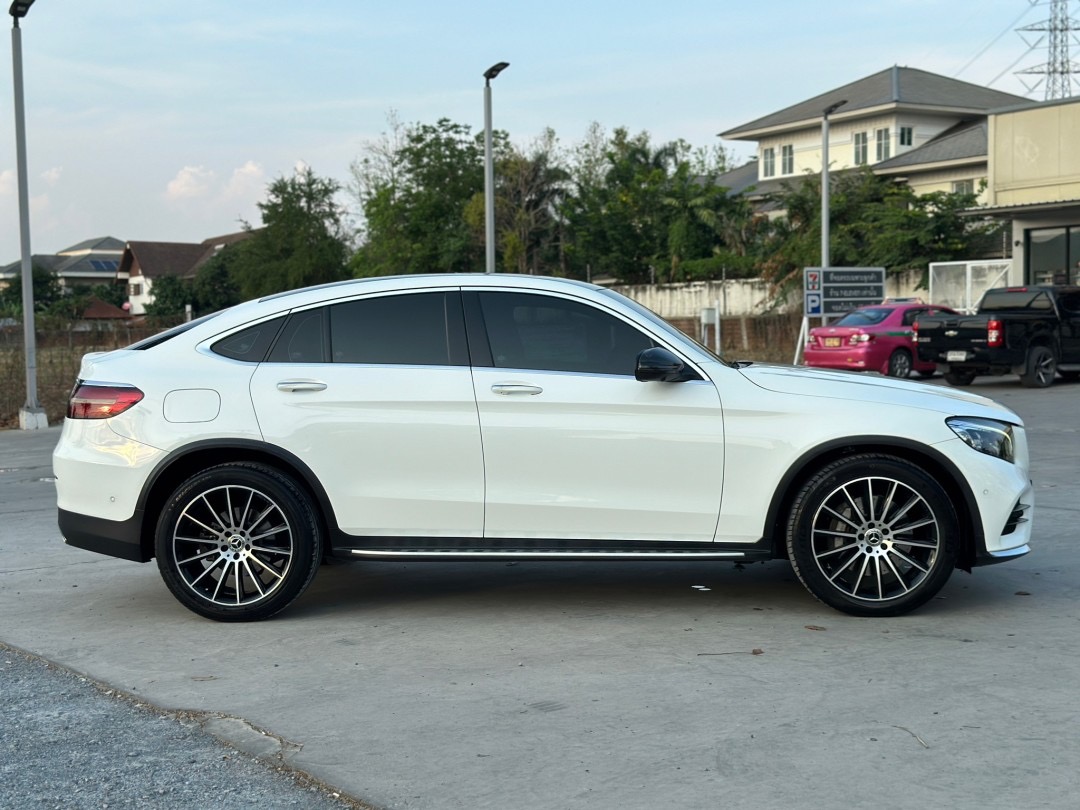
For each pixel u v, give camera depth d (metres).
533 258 59.41
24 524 9.15
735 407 5.59
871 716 4.21
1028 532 5.79
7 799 3.62
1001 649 5.08
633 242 56.09
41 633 5.67
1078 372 23.81
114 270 130.12
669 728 4.12
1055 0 62.19
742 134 61.44
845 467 5.54
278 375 5.77
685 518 5.63
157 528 5.73
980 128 49.69
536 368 5.72
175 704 4.52
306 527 5.71
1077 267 29.84
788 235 45.94
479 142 62.12
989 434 5.62
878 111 54.81
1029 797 3.47
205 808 3.53
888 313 24.31
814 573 5.60
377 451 5.68
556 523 5.66
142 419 5.74
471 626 5.64
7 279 97.38
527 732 4.12
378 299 5.89
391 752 3.94
